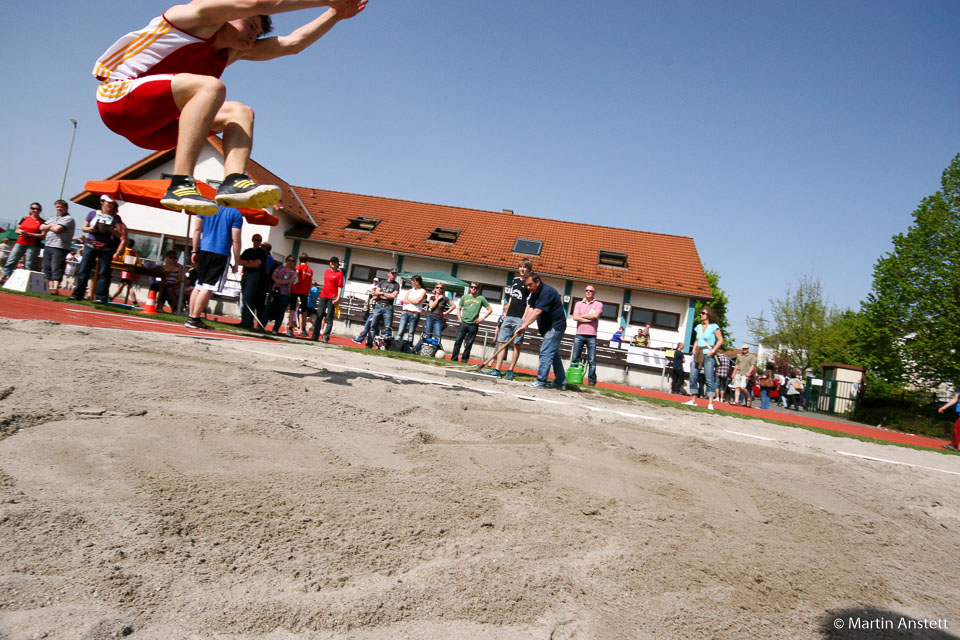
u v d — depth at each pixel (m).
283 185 29.33
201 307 8.75
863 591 2.21
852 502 3.79
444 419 4.27
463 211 31.86
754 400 25.23
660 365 20.44
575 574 1.97
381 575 1.78
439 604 1.65
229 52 3.15
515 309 10.24
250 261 10.66
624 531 2.47
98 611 1.36
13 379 3.08
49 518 1.73
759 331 43.41
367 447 3.13
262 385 3.96
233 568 1.68
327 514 2.15
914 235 26.67
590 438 4.46
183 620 1.40
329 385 4.62
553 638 1.56
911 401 24.38
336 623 1.48
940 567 2.68
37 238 12.84
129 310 10.08
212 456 2.53
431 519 2.27
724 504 3.18
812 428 9.66
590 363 11.32
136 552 1.65
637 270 26.94
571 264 27.06
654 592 1.92
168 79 2.88
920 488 4.86
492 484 2.84
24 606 1.32
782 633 1.79
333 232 28.56
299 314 15.39
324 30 3.36
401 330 13.91
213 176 25.59
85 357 3.87
